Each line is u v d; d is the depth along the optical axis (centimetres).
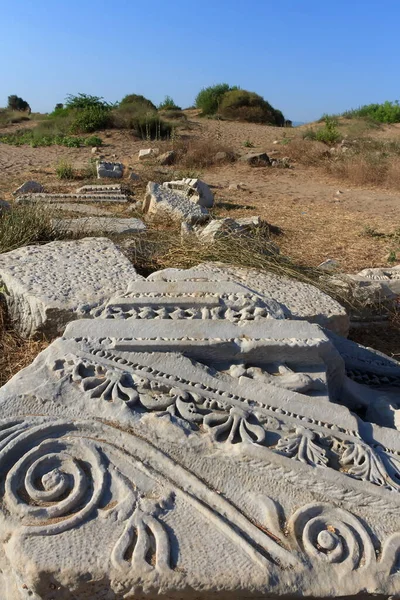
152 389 201
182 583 149
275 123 2217
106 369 206
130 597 150
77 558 151
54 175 978
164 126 1525
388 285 431
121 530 158
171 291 270
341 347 286
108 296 280
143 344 217
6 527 159
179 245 448
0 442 179
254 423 193
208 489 170
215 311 250
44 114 2291
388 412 228
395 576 156
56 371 204
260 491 173
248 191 922
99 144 1359
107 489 169
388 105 2080
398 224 710
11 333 298
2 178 931
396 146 1306
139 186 891
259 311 250
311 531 165
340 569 157
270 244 469
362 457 186
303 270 427
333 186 1006
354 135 1534
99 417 189
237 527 162
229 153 1205
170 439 183
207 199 764
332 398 239
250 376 215
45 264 317
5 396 194
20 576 151
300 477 176
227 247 434
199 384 205
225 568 152
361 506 172
